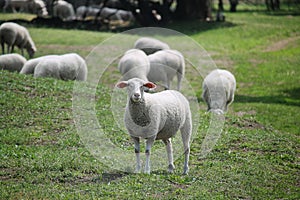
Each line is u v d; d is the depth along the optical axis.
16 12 47.16
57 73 19.58
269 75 28.31
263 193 9.88
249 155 12.36
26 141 12.46
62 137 12.86
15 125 13.59
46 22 42.19
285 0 62.03
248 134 14.30
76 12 48.31
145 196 9.33
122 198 9.20
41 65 19.56
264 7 59.34
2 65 21.31
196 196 9.44
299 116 20.17
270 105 21.78
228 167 11.40
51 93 16.58
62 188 9.63
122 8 46.91
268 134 14.64
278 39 39.72
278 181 10.69
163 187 9.78
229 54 33.41
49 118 14.20
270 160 12.14
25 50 30.80
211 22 45.59
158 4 46.03
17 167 10.70
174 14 47.06
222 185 10.19
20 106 14.91
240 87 25.86
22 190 9.46
